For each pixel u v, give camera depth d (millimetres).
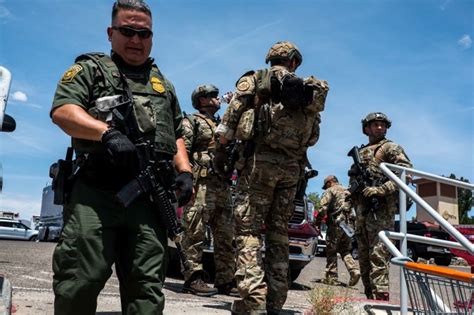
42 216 30188
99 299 4852
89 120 2271
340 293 4738
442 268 2246
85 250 2268
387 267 5633
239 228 4066
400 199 3363
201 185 5961
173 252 7250
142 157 2350
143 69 2605
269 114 3982
